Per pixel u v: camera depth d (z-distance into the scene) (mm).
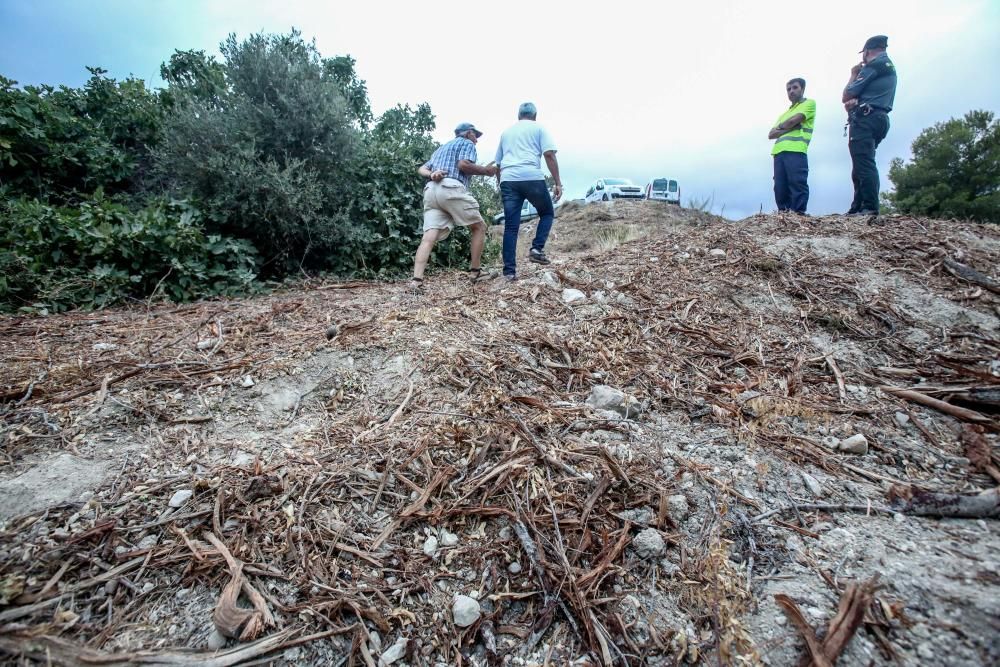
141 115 6523
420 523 1652
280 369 2500
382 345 2738
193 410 2174
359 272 5758
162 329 3180
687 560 1524
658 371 2633
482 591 1447
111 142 6559
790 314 3270
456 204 4305
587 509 1675
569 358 2693
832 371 2639
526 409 2221
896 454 2020
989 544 1513
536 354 2721
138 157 6617
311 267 5906
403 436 2014
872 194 4988
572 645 1321
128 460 1842
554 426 2102
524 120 4473
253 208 5156
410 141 7402
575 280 3906
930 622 1240
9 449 1859
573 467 1859
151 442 1959
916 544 1526
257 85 5617
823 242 4234
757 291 3555
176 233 4477
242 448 1955
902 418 2258
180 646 1253
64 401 2172
